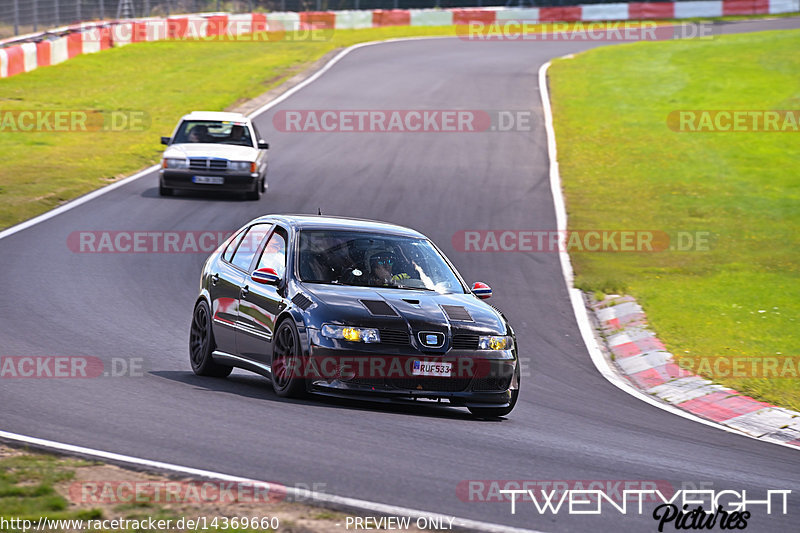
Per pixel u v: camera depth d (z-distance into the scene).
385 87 138.00
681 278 60.88
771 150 107.00
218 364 35.28
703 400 38.00
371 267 32.38
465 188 86.50
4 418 25.64
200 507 19.25
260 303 32.03
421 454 24.66
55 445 23.09
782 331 48.81
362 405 30.92
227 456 23.00
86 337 39.19
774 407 36.78
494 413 31.25
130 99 125.00
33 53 139.38
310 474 21.95
